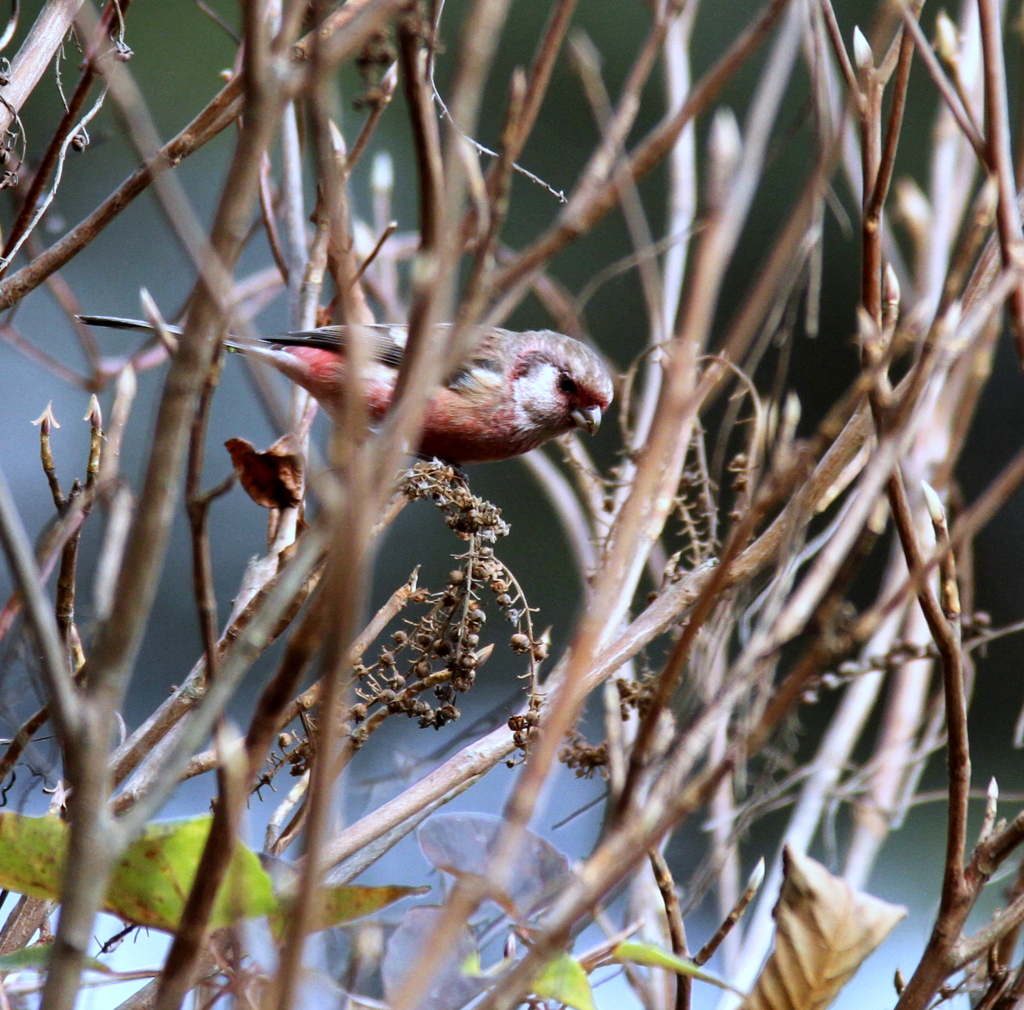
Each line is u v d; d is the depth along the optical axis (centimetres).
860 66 404
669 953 371
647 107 1384
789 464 373
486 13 251
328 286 841
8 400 1309
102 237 1384
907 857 1067
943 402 536
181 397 251
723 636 495
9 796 479
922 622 640
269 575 542
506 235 1358
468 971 343
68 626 461
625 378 657
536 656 473
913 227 648
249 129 256
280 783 741
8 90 568
